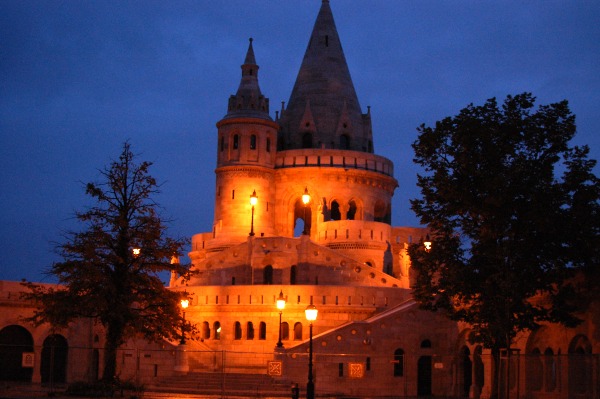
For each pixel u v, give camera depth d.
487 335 50.75
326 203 100.12
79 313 52.75
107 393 50.81
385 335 68.31
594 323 49.56
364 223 92.62
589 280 50.06
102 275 52.03
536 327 50.66
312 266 84.19
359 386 66.88
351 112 107.88
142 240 54.22
